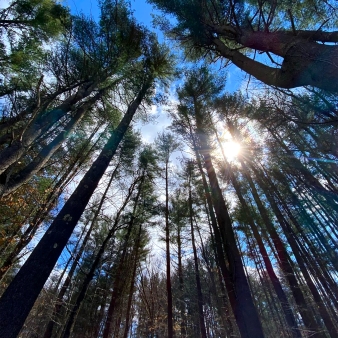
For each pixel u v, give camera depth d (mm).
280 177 7660
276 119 3928
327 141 3537
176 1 5070
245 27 4605
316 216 8172
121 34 6684
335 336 6512
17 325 2543
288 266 7676
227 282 4715
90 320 13375
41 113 4102
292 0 4219
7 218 5859
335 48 2180
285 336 10812
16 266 8219
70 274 9391
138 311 15164
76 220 3785
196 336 15453
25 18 6445
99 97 6504
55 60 5547
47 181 7566
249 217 8422
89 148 10461
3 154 3426
